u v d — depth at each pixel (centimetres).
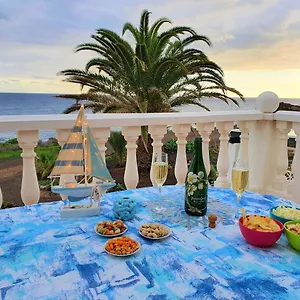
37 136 176
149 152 489
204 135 228
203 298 64
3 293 65
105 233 91
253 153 257
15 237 91
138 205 118
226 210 113
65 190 108
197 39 687
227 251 83
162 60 629
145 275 72
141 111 634
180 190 140
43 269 74
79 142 106
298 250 83
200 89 710
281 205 110
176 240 90
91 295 64
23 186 181
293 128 232
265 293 65
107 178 110
